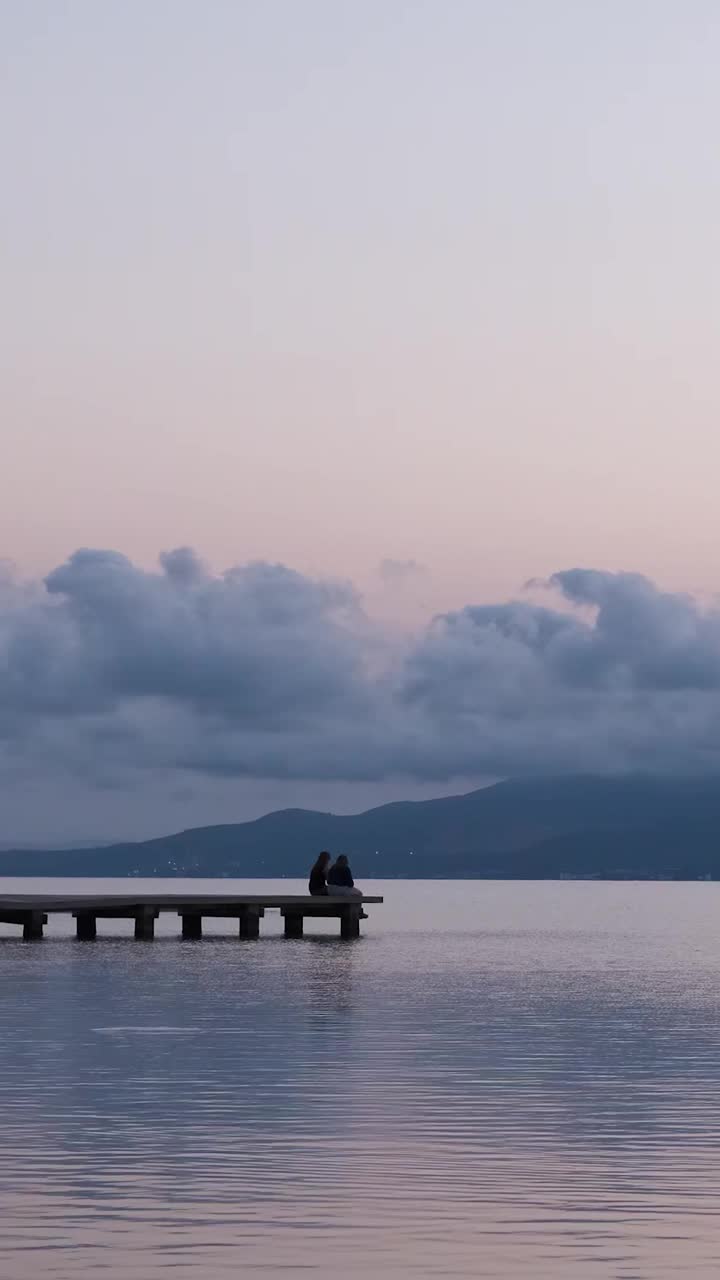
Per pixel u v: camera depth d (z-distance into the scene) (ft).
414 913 352.49
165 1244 37.35
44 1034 79.71
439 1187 43.80
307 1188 43.57
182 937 189.47
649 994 109.50
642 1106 57.62
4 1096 59.06
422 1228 39.19
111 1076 64.39
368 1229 39.06
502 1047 75.61
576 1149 49.37
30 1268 35.06
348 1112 55.93
